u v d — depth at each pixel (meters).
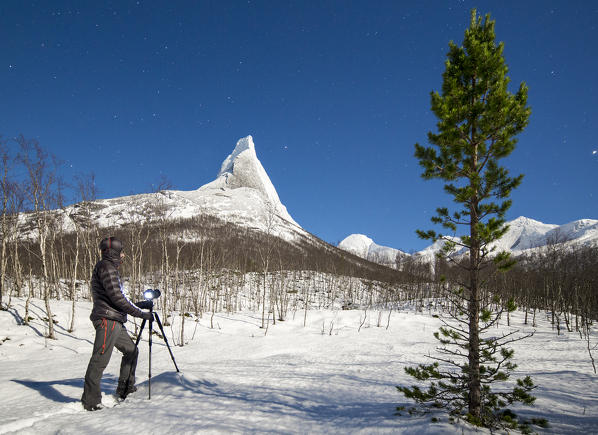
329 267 49.66
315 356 14.34
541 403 5.01
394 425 3.65
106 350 4.12
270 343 17.42
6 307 15.23
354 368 10.70
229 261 37.66
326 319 26.22
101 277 4.20
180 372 5.48
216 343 16.88
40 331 14.04
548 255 35.00
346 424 3.81
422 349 16.52
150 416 3.58
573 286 30.88
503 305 4.09
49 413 3.67
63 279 26.28
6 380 5.77
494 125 4.44
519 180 4.34
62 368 8.74
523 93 4.77
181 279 29.73
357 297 43.78
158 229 22.78
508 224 4.21
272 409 4.36
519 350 17.42
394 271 60.38
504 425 3.67
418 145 4.92
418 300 40.19
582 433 3.52
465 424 3.60
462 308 4.30
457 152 4.57
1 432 3.05
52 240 18.83
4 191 15.63
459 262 4.48
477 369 4.03
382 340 19.56
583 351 17.16
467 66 4.79
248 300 34.28
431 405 4.39
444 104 4.59
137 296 22.34
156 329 17.95
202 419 3.56
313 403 5.23
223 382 6.22
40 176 14.82
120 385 4.54
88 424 3.31
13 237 17.89
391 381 8.20
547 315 34.50
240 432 3.22
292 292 39.16
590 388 6.65
